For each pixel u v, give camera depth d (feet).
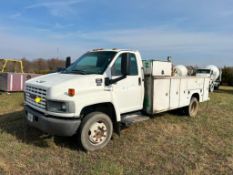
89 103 15.99
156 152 16.93
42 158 14.90
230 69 132.16
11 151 15.51
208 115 30.12
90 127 16.25
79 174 13.24
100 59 18.63
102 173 13.38
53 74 18.88
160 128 22.70
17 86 46.55
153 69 21.45
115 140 18.70
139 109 20.44
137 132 21.01
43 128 15.89
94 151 16.49
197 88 28.50
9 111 27.76
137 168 14.39
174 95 24.30
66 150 16.37
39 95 16.34
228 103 43.19
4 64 57.16
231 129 23.89
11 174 12.81
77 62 20.02
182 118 27.09
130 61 19.27
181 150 17.56
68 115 15.14
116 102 17.93
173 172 14.14
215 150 17.90
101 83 16.93
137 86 19.86
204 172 14.35
